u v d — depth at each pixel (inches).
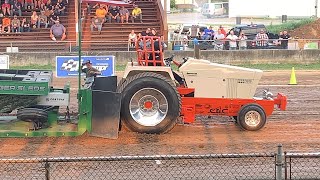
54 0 1238.3
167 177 328.2
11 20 1176.8
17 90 415.5
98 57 827.4
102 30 1183.6
